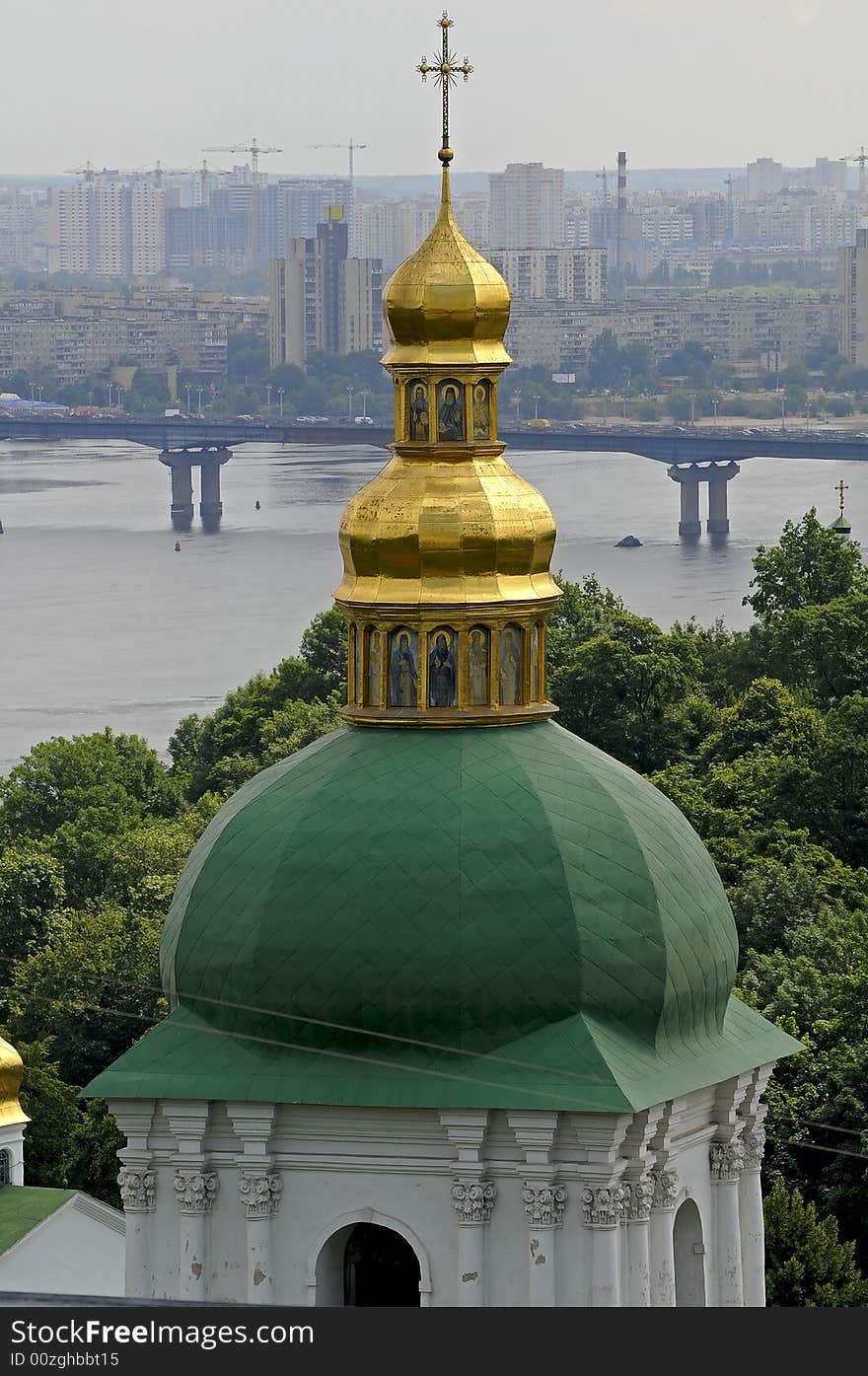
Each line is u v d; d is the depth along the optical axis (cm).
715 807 16088
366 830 6738
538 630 7056
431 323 6969
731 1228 7062
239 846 6844
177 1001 6881
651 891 6762
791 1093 11938
